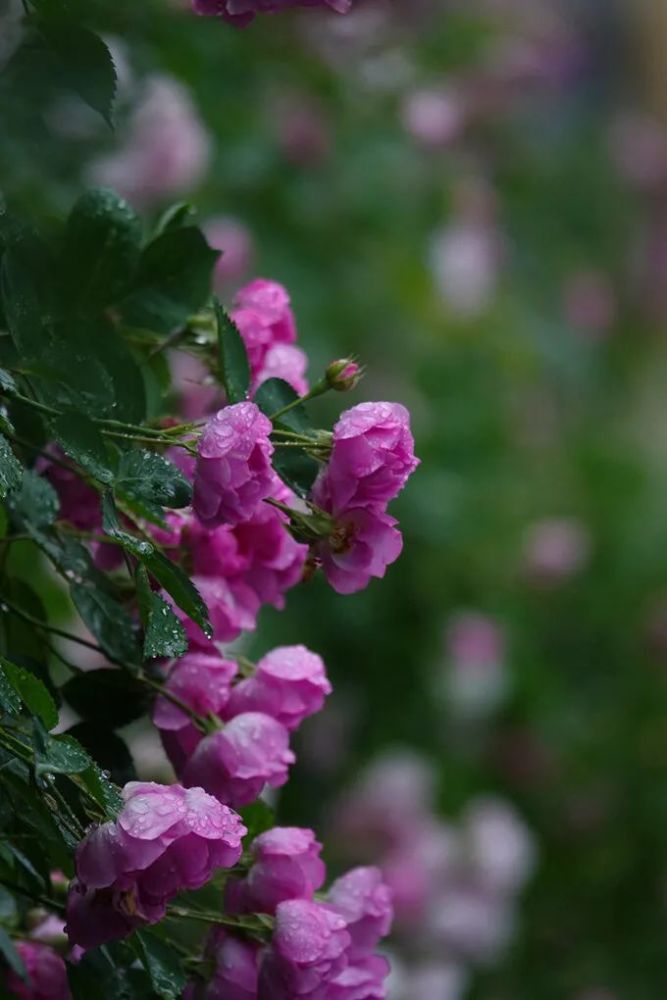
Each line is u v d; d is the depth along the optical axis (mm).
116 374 1427
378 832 2725
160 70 2045
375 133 2779
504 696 2924
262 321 1443
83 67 1406
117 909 1340
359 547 1374
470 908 2705
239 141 2547
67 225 1450
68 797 1365
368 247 2787
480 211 3062
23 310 1387
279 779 1427
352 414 1367
